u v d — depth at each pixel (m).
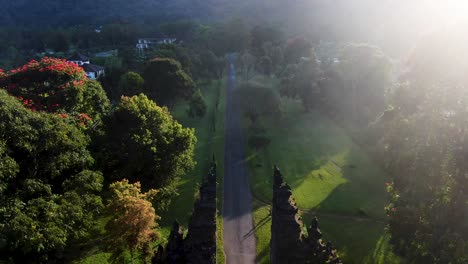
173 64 94.88
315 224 30.09
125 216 32.28
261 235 45.66
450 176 33.81
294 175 64.25
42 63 58.94
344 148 77.25
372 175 64.62
